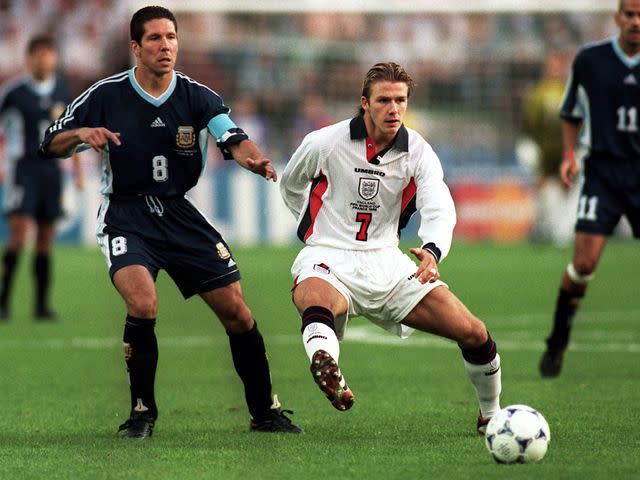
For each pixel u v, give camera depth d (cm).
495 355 2173
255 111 9538
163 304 5391
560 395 2744
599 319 4528
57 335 4250
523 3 9681
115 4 9738
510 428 1888
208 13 9588
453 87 9731
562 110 3269
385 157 2156
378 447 2083
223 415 2534
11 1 9688
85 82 9725
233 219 8344
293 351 3719
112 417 2527
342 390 1911
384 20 9819
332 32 9762
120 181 2247
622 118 3142
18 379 3161
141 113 2222
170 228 2255
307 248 2228
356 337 4100
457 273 6488
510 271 6600
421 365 3362
